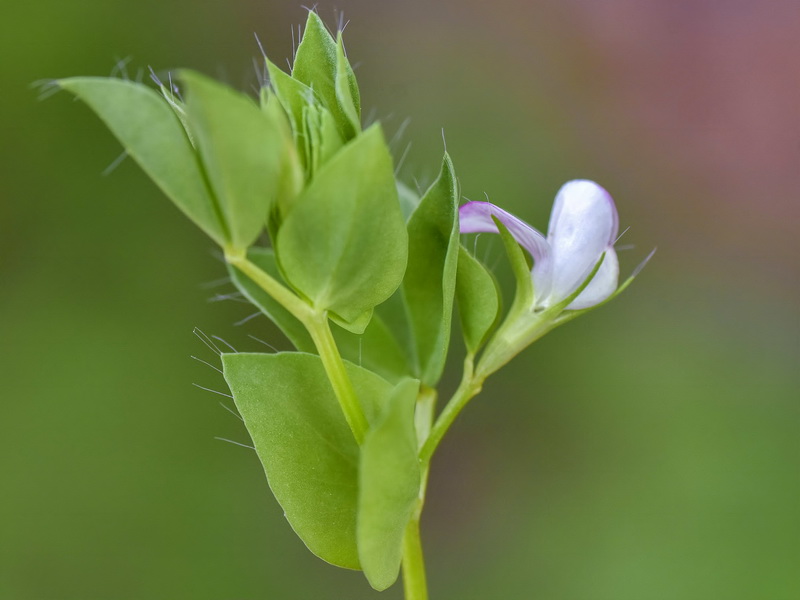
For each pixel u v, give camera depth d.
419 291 0.08
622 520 0.18
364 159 0.07
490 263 0.13
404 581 0.08
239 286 0.08
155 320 0.19
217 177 0.07
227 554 0.18
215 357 0.18
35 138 0.19
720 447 0.18
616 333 0.20
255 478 0.18
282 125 0.07
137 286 0.19
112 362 0.18
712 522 0.17
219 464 0.18
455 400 0.08
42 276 0.19
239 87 0.20
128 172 0.19
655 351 0.19
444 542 0.19
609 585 0.17
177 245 0.19
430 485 0.19
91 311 0.19
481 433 0.19
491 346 0.08
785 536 0.17
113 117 0.07
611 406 0.19
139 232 0.19
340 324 0.07
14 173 0.19
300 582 0.18
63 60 0.20
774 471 0.18
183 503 0.18
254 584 0.18
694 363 0.19
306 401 0.08
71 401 0.18
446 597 0.19
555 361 0.19
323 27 0.07
